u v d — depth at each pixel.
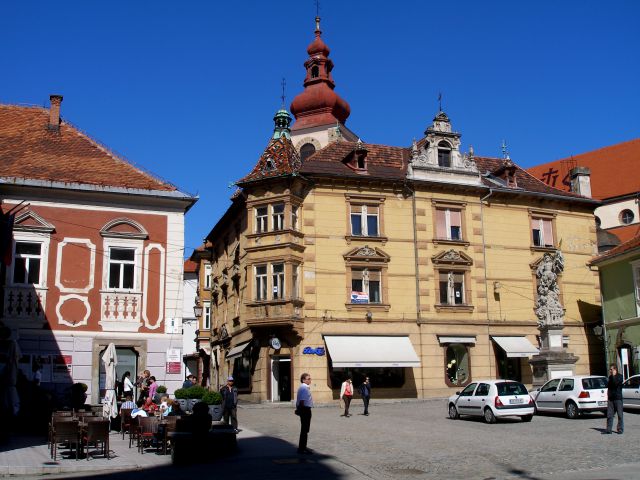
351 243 41.97
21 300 25.95
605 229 60.28
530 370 44.69
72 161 28.61
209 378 57.56
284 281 39.81
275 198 40.84
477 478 15.36
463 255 44.16
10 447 20.38
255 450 20.36
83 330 26.48
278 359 40.06
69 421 18.20
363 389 32.62
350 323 40.97
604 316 43.84
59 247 26.77
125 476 16.11
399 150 47.75
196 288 71.38
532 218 47.28
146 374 25.20
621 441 20.56
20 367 25.42
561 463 17.09
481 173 49.03
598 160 64.06
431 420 28.84
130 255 27.73
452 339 42.56
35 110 31.11
